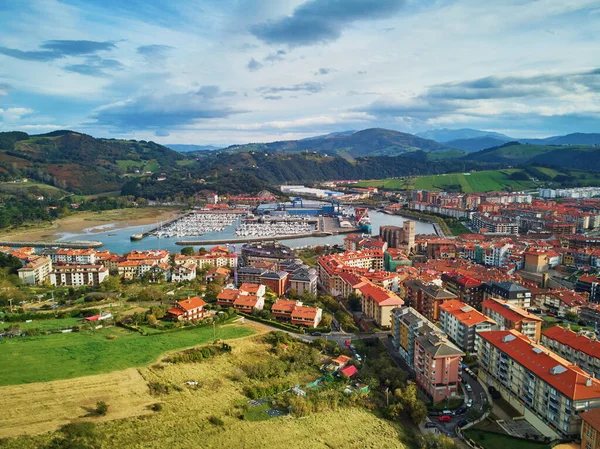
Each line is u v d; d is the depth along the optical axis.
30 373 189.38
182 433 157.75
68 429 150.62
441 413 198.25
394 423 185.38
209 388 192.00
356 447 162.75
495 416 196.62
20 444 142.12
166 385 188.38
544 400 184.62
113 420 160.62
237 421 170.25
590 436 156.25
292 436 164.88
